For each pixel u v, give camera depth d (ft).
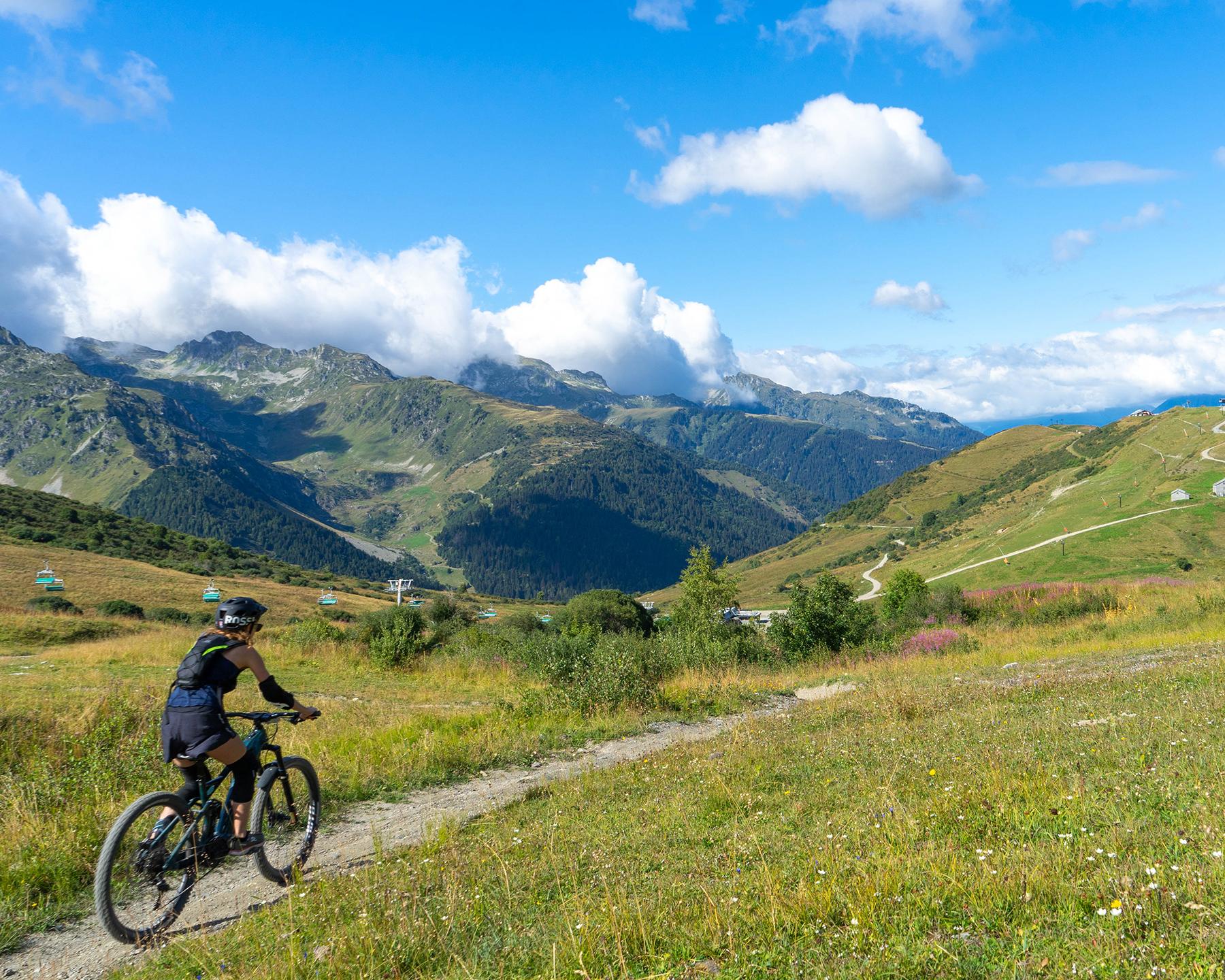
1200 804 16.51
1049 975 10.39
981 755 25.59
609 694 54.08
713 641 90.99
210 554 528.63
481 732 43.16
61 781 28.09
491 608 607.78
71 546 399.65
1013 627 104.73
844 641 92.73
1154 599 104.73
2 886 19.80
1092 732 26.96
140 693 43.91
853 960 11.62
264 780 20.27
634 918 14.47
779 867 16.76
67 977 15.93
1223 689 33.24
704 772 29.48
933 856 15.87
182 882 20.21
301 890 19.03
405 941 14.83
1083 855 14.71
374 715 51.19
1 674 66.44
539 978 12.66
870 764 27.76
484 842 22.50
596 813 25.44
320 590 469.98
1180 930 11.02
